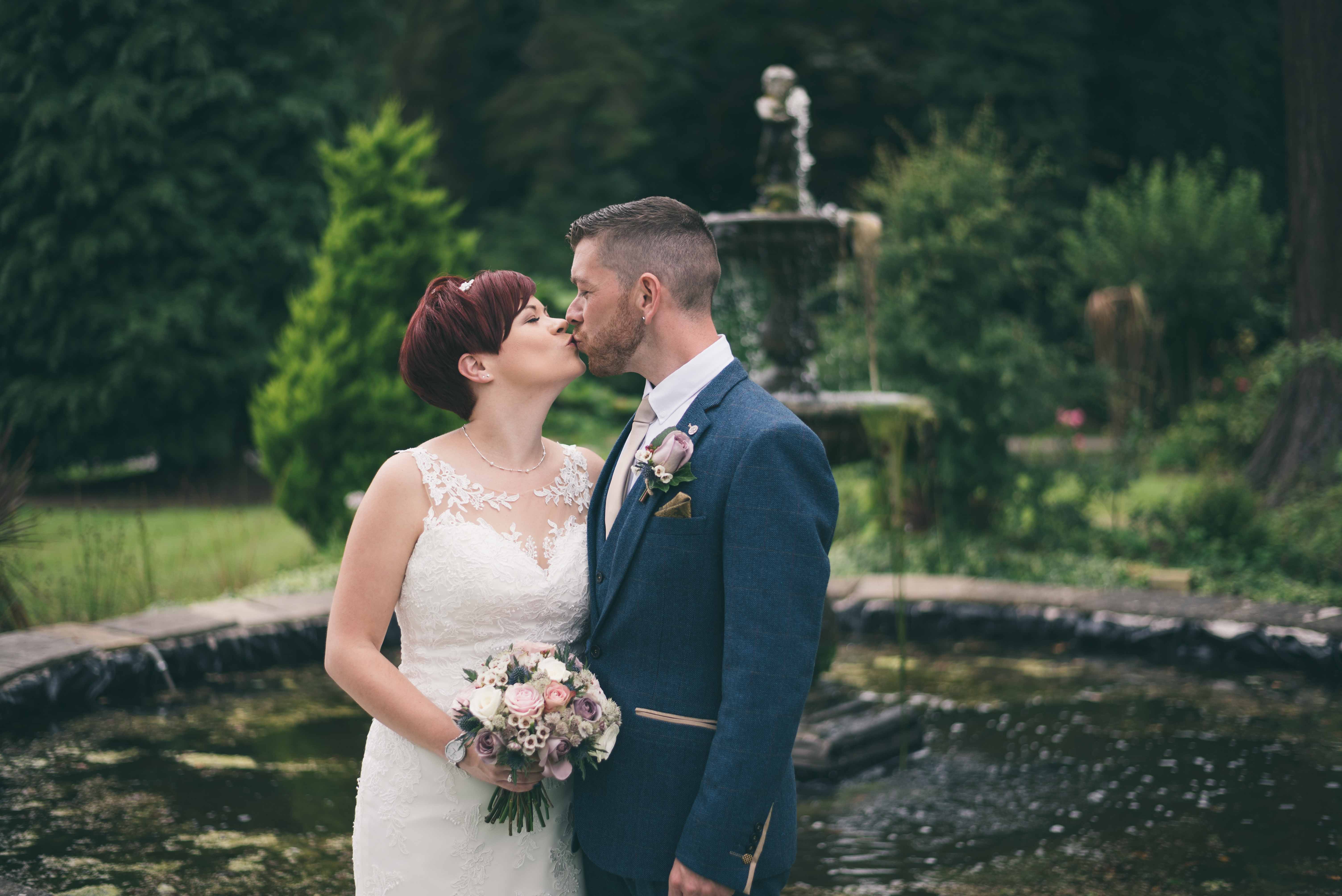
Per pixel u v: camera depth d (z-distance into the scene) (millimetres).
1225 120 20688
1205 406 11500
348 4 13938
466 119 20953
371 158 7293
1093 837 3156
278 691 4633
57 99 11508
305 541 7887
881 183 8336
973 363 7211
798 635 1579
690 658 1689
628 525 1729
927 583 5906
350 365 6961
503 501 1880
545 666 1667
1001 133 8359
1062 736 4070
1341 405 7711
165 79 12070
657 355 1787
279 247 12430
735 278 5535
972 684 4758
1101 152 19953
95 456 12172
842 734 3727
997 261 7625
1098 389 8039
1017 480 7402
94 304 11656
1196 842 3096
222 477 13094
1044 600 5469
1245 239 14828
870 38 19141
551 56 19438
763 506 1609
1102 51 20953
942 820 3305
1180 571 6352
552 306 12023
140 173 11852
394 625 5266
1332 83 7820
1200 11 20844
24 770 3666
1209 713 4285
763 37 19156
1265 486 7895
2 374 11969
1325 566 6293
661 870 1676
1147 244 15000
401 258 7145
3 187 11547
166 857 2990
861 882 2889
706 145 20078
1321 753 3799
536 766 1656
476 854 1813
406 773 1815
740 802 1543
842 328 7555
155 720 4223
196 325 11758
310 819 3275
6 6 11539
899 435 4242
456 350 1854
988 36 18594
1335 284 7879
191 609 5219
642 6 19516
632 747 1702
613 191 19141
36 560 6359
